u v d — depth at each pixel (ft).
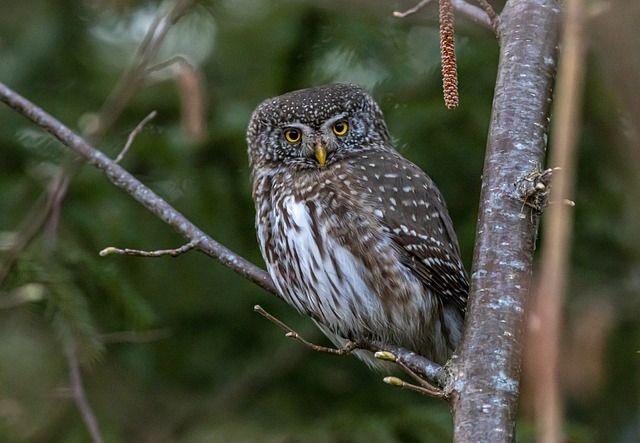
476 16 25.59
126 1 40.22
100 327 36.70
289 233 28.22
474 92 36.81
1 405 35.55
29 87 40.06
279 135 30.25
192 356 39.55
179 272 38.29
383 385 37.60
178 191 37.55
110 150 36.86
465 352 18.03
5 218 36.35
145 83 32.32
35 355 39.04
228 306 39.34
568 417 36.52
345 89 30.99
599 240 37.22
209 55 41.81
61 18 40.70
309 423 36.06
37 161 37.55
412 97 37.01
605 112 33.81
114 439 35.76
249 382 38.68
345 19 36.58
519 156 19.48
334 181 28.35
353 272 27.43
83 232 36.22
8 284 29.27
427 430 33.86
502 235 18.83
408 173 29.30
